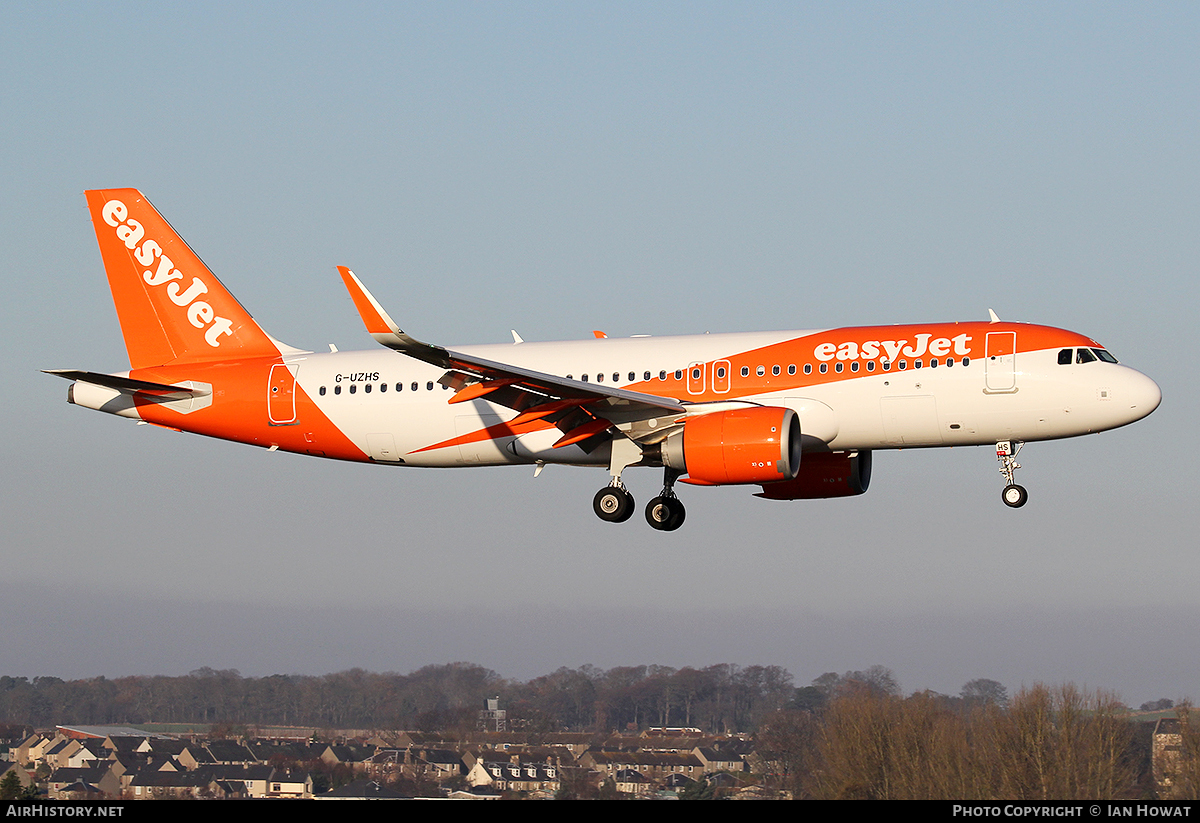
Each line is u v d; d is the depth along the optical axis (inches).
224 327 5157.5
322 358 5039.4
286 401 4963.1
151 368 5152.6
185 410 5054.1
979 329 4404.5
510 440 4808.1
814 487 4904.0
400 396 4884.4
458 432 4842.5
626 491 4741.6
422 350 4025.6
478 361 4141.2
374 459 4995.1
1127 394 4242.1
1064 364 4296.3
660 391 4586.6
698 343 4645.7
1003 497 4471.0
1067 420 4288.9
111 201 5236.2
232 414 5012.3
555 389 4375.0
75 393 5113.2
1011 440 4402.1
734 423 4333.2
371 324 3944.4
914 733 3457.2
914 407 4367.6
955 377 4345.5
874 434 4436.5
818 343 4505.4
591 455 4800.7
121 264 5221.5
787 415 4323.3
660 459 4717.0
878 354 4424.2
